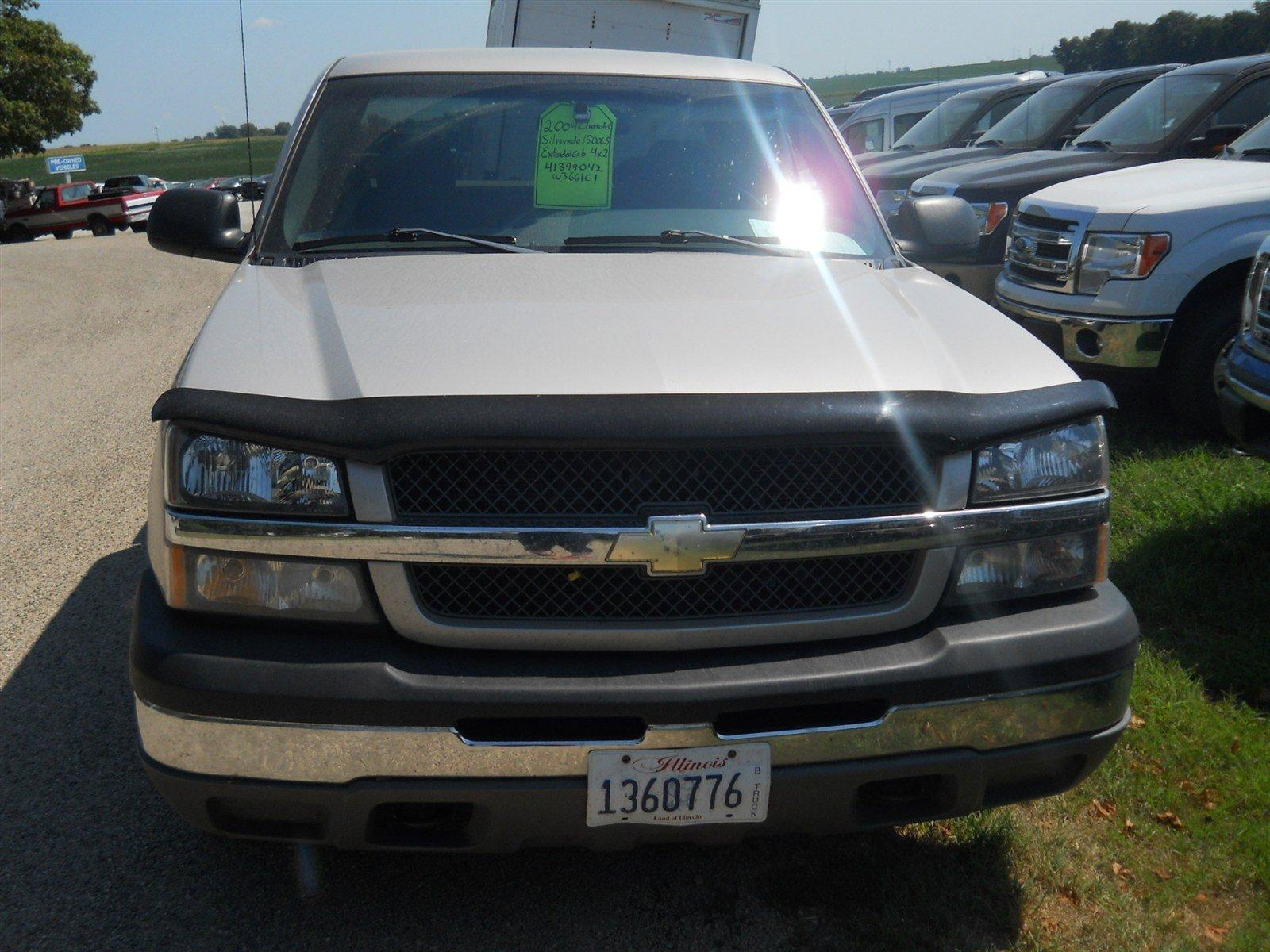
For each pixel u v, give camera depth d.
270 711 1.94
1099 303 5.65
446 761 1.96
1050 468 2.19
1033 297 6.07
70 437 6.48
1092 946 2.35
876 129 15.73
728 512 2.02
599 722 2.02
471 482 1.99
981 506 2.14
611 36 9.89
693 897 2.49
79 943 2.31
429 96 3.38
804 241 3.11
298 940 2.33
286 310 2.46
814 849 2.66
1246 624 3.70
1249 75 7.82
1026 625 2.15
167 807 2.80
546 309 2.38
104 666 3.54
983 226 7.82
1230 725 3.13
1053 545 2.20
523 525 1.97
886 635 2.13
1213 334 5.41
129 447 6.18
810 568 2.10
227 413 1.98
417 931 2.37
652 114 3.38
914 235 3.42
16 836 2.67
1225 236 5.38
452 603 2.02
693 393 2.03
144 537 4.72
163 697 1.97
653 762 2.00
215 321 2.41
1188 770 2.96
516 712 1.95
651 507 1.99
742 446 1.99
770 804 2.07
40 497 5.33
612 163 3.23
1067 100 10.52
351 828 2.02
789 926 2.40
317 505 1.98
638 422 1.96
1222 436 5.54
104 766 2.98
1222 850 2.65
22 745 3.08
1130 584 4.00
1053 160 8.26
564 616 2.03
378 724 1.94
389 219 3.07
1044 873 2.56
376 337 2.23
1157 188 5.81
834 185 3.33
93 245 21.69
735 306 2.45
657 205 3.14
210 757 1.98
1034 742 2.17
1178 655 3.50
